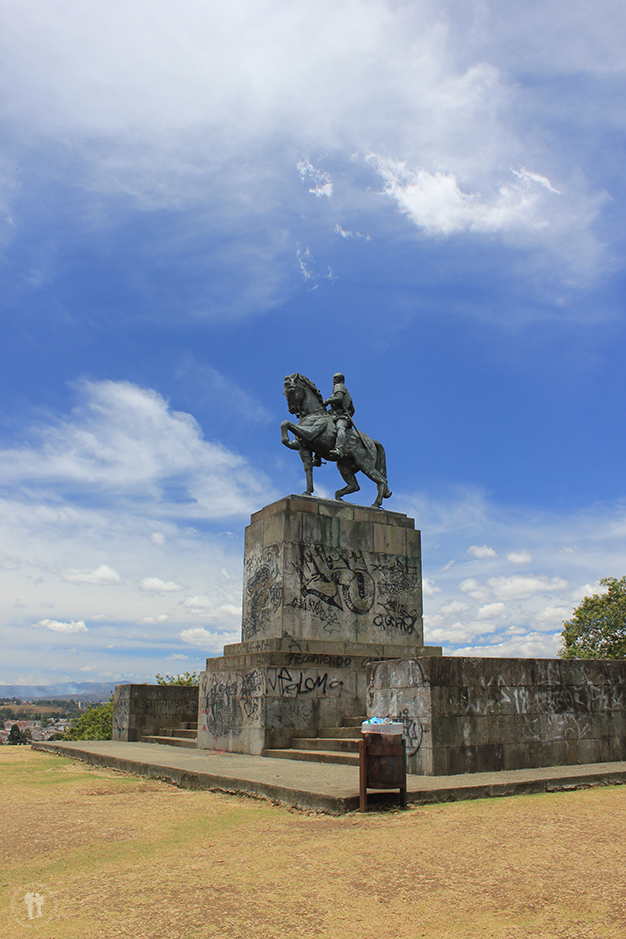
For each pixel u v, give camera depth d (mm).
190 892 4832
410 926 4176
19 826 7070
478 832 6527
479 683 10430
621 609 33906
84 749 14969
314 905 4543
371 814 7371
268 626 16297
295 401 18672
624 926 4156
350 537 17234
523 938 3982
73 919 4324
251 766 10844
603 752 11781
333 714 14594
